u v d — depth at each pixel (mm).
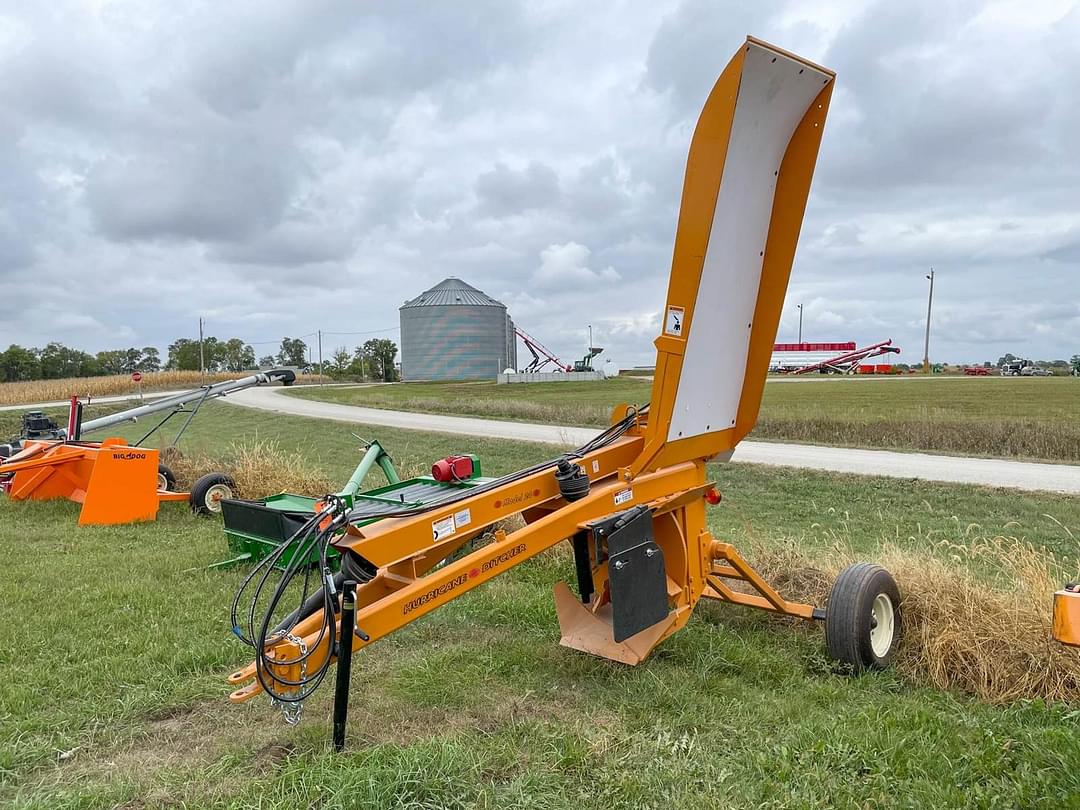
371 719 4043
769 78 3889
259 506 6922
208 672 4699
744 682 4605
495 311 96562
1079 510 12664
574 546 4434
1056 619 3158
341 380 109625
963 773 3365
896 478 15656
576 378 92625
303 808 3094
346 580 3393
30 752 3666
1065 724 3908
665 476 4531
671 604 4699
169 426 32219
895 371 109688
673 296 4172
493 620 5688
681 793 3250
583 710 4156
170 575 6859
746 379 4855
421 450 22312
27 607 5867
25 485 10344
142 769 3568
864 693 4457
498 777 3439
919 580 5348
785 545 7000
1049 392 50219
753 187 4227
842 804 3137
